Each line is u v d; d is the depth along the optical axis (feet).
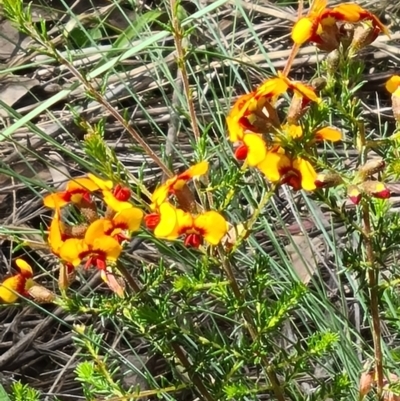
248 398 1.20
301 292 0.98
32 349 1.37
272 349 1.08
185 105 1.38
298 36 0.92
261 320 0.98
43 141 1.52
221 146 1.24
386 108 1.58
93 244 0.91
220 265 0.97
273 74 1.36
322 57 1.61
